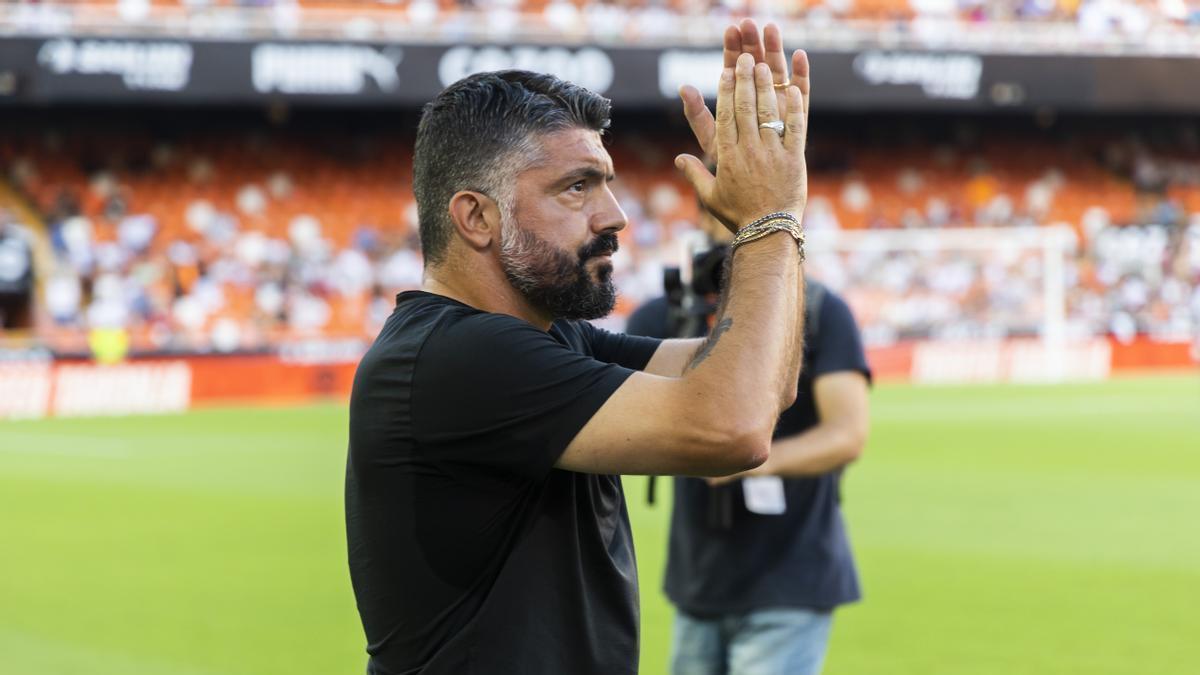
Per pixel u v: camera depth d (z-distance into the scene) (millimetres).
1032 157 34562
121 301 26781
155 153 29703
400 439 2387
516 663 2367
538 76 2498
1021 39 30062
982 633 7652
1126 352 29500
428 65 27047
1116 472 14500
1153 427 18828
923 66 29438
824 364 4242
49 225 27672
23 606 8617
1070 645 7355
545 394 2305
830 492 4301
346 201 30406
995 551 10156
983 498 12773
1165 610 8188
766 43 2486
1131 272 32156
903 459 15641
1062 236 30375
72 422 21547
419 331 2400
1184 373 29750
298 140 30609
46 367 23391
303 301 28094
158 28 26047
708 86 28234
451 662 2367
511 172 2398
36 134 29016
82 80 25531
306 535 11203
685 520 4285
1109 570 9422
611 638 2508
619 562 2572
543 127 2400
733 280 2396
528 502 2408
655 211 31953
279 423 20719
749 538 4184
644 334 4367
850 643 7453
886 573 9367
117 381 23875
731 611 4176
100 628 8008
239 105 28812
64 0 26797
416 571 2400
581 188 2436
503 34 27609
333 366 25469
